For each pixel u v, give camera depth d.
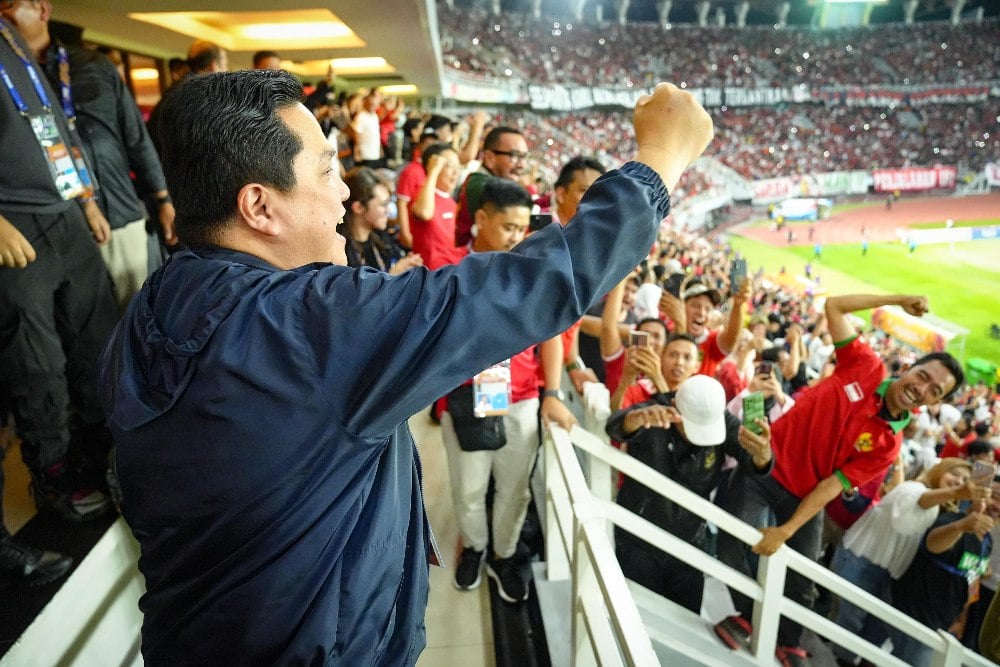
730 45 41.66
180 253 0.85
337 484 0.74
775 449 2.99
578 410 3.41
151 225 2.96
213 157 0.77
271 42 6.52
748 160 39.66
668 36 41.41
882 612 2.75
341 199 0.88
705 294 3.79
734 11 46.16
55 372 1.81
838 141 40.38
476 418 2.29
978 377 16.59
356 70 9.96
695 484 2.66
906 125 40.91
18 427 1.83
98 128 2.24
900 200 39.03
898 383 2.78
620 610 1.39
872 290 25.00
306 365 0.69
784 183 38.47
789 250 31.42
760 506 3.08
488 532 2.88
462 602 2.57
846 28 42.75
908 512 3.31
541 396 2.95
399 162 10.77
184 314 0.76
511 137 3.77
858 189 39.22
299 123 0.81
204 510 0.75
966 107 41.03
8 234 1.57
